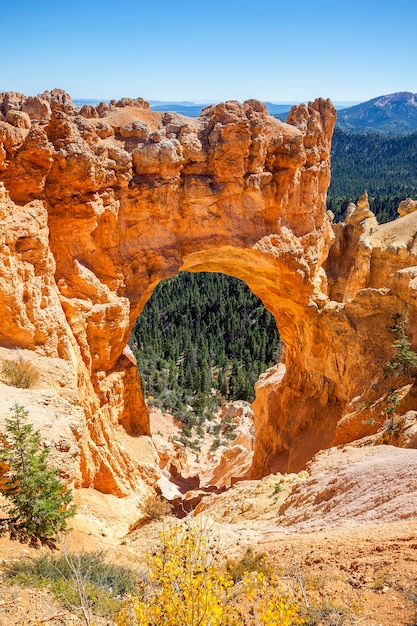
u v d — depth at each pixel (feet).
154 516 72.54
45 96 75.25
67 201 72.18
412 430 55.72
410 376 73.97
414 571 28.66
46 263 67.31
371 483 46.78
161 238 86.33
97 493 70.23
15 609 26.78
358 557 32.65
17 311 63.05
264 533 48.52
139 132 82.64
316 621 25.12
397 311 86.17
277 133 92.94
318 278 108.58
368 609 25.85
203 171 88.02
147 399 207.51
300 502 53.93
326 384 100.42
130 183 80.84
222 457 143.13
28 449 42.14
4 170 64.49
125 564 40.29
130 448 84.79
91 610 27.61
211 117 89.51
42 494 39.45
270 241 95.30
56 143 70.44
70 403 62.34
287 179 93.81
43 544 38.01
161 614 20.95
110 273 79.71
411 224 118.73
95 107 86.33
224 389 247.09
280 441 107.45
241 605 27.27
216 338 301.22
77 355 72.13
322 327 98.17
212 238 90.53
